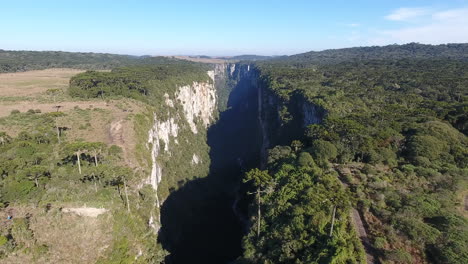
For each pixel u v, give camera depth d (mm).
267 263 38906
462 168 56656
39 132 66688
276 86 136875
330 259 33219
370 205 44188
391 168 57250
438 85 122062
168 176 89438
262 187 54406
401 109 90000
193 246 72625
